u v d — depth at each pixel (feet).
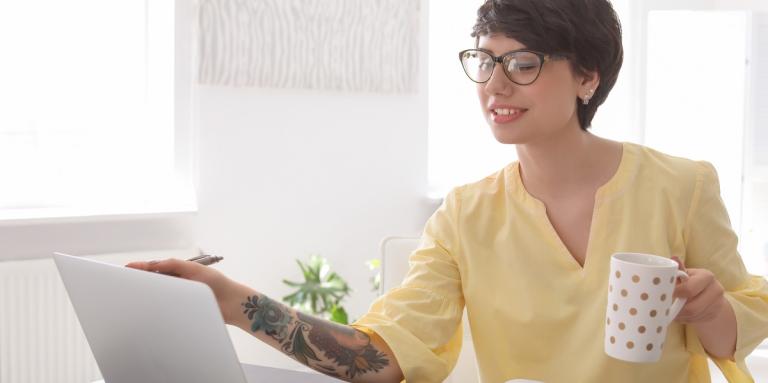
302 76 12.78
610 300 3.37
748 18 14.53
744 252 14.64
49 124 11.59
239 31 12.13
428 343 4.22
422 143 14.43
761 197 14.73
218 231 12.29
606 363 4.15
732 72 14.69
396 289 4.43
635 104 15.15
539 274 4.34
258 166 12.60
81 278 3.43
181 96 11.88
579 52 4.02
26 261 10.31
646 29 14.83
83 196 11.89
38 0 11.39
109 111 11.98
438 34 15.81
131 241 11.54
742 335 4.02
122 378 3.56
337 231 13.52
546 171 4.38
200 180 12.10
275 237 12.84
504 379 4.43
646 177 4.39
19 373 10.32
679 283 3.55
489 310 4.42
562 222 4.39
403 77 13.99
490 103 4.06
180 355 3.17
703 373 4.42
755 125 14.67
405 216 14.32
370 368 4.01
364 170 13.76
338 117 13.39
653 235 4.27
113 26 11.92
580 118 4.35
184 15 11.84
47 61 11.51
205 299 2.92
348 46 13.28
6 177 11.34
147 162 12.22
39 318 10.44
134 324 3.28
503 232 4.46
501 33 4.02
